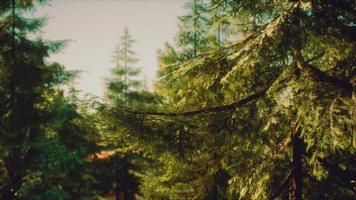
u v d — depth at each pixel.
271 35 4.53
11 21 13.38
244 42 5.59
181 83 6.55
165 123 5.93
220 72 5.86
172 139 6.01
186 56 12.89
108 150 19.59
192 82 6.14
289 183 6.52
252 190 6.23
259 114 5.30
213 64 5.82
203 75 5.97
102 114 5.82
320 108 4.25
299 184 6.01
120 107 5.97
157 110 6.10
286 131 6.68
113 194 29.05
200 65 5.86
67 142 16.56
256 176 6.10
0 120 13.39
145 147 6.14
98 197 21.48
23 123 13.68
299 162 6.00
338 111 4.10
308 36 4.82
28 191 13.56
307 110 4.34
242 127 5.87
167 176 12.39
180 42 12.88
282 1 4.72
